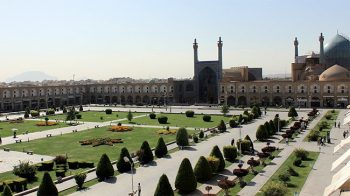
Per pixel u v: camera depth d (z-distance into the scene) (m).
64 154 58.34
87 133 80.06
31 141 70.62
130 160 44.25
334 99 130.38
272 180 41.75
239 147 57.19
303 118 98.50
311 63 149.00
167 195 34.84
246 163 51.03
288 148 60.03
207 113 118.81
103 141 68.12
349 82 127.62
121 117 111.00
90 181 43.97
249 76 172.12
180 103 162.38
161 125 92.00
